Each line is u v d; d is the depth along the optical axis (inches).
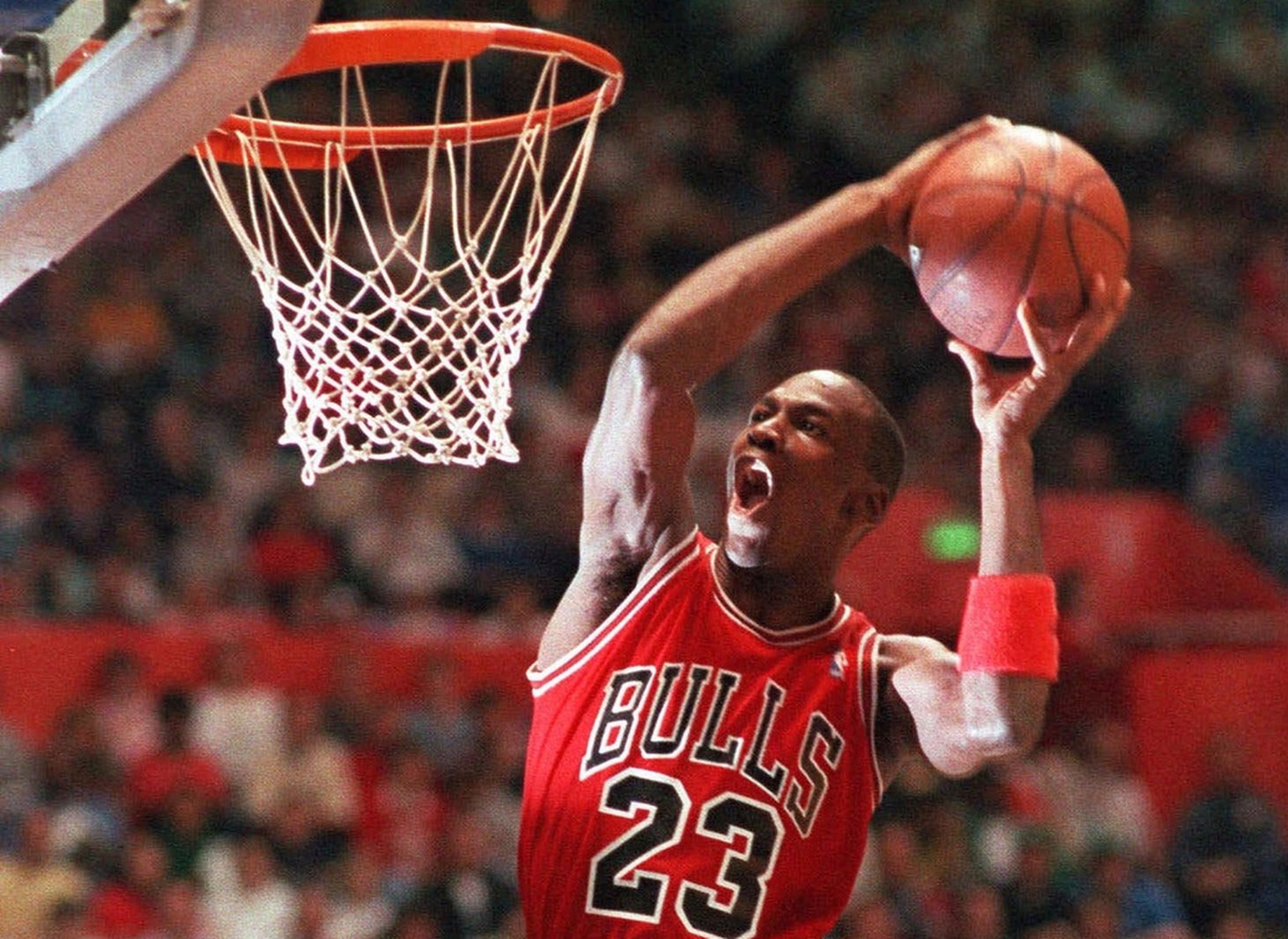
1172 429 1369.3
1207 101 1612.9
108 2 338.6
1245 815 1025.5
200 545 1021.2
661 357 335.3
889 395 1325.0
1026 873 946.1
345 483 1091.9
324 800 890.1
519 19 1418.6
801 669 349.1
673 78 1497.3
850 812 345.4
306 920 833.5
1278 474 1323.8
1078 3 1616.6
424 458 394.3
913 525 1079.0
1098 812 1025.5
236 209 429.7
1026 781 1016.2
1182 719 1086.4
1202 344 1417.3
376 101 1246.9
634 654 346.6
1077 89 1572.3
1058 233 341.7
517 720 972.6
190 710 889.5
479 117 1311.5
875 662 353.4
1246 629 1126.4
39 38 351.3
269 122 389.4
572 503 1133.1
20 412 1083.9
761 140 1515.7
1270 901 1005.8
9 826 837.2
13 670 903.7
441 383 461.7
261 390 1151.0
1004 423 339.3
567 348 1266.0
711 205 1429.6
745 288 339.3
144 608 978.7
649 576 350.9
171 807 854.5
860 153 1509.6
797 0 1560.0
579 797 338.6
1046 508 1171.3
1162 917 976.3
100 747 868.0
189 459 1079.0
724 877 332.5
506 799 925.2
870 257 1406.3
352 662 949.2
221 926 831.1
